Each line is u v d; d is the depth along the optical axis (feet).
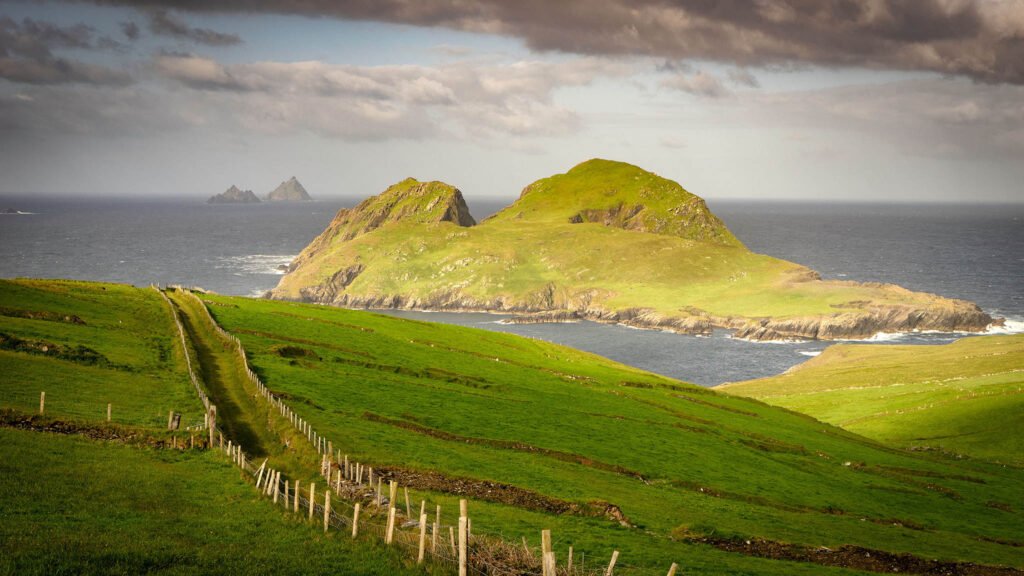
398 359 349.20
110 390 205.77
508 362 408.26
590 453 224.94
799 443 303.07
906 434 364.17
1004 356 549.13
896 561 145.59
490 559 91.30
